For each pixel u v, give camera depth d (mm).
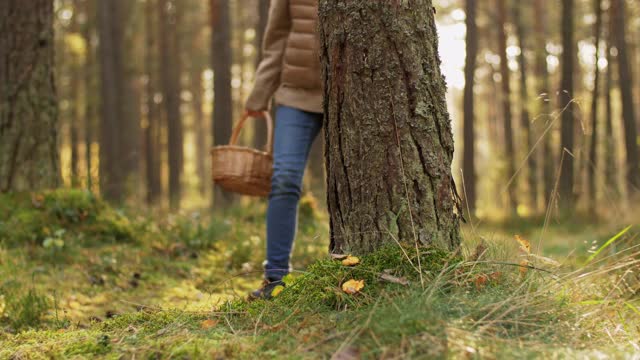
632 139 13320
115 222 5125
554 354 1718
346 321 1909
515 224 11664
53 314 3125
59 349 2033
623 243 3467
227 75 14734
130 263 4422
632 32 19766
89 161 5980
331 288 2131
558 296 2199
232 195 12742
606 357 1729
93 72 19688
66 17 21172
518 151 19344
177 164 18469
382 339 1747
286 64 3123
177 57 21422
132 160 19359
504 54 18641
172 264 4527
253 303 2320
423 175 2260
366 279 2146
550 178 15781
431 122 2271
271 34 3244
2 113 5344
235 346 1860
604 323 2084
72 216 5012
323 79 2414
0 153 5297
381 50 2244
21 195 5160
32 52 5414
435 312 1834
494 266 2270
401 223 2252
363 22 2252
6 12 5402
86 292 3713
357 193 2301
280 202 3072
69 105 21281
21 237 4656
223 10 14742
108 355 1923
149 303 3549
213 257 4887
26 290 3410
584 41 20531
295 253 4840
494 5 21406
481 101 29219
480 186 25391
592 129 13609
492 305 1930
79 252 4527
